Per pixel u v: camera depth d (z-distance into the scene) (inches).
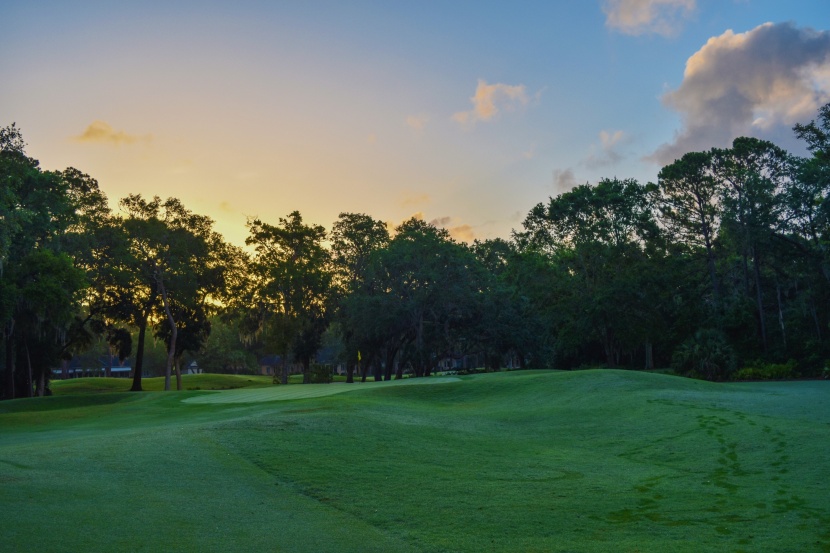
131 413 1081.4
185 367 4490.7
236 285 2395.4
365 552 297.9
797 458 518.6
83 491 368.8
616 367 2272.4
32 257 1499.8
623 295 2057.1
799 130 1792.6
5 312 1398.9
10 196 1288.1
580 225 2197.3
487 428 771.4
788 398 884.6
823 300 1834.4
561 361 2436.0
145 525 315.3
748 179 1905.8
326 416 710.5
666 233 2201.0
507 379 1272.1
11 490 354.0
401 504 393.7
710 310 2012.8
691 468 523.5
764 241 1844.2
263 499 391.5
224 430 603.5
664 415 768.3
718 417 718.5
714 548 318.7
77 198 2010.3
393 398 1152.2
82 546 275.9
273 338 2346.2
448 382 1312.7
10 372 1806.1
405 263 2137.1
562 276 2256.4
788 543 326.6
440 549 307.7
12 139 1429.6
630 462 560.4
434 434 681.0
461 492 430.6
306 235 2481.5
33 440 705.0
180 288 2176.4
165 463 462.0
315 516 359.3
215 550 286.7
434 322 2224.4
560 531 345.4
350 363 2468.0
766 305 2101.4
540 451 617.3
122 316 2253.9
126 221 2121.1
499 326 2148.1
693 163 2065.7
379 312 2100.1
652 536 338.6
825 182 1734.7
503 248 2920.8
